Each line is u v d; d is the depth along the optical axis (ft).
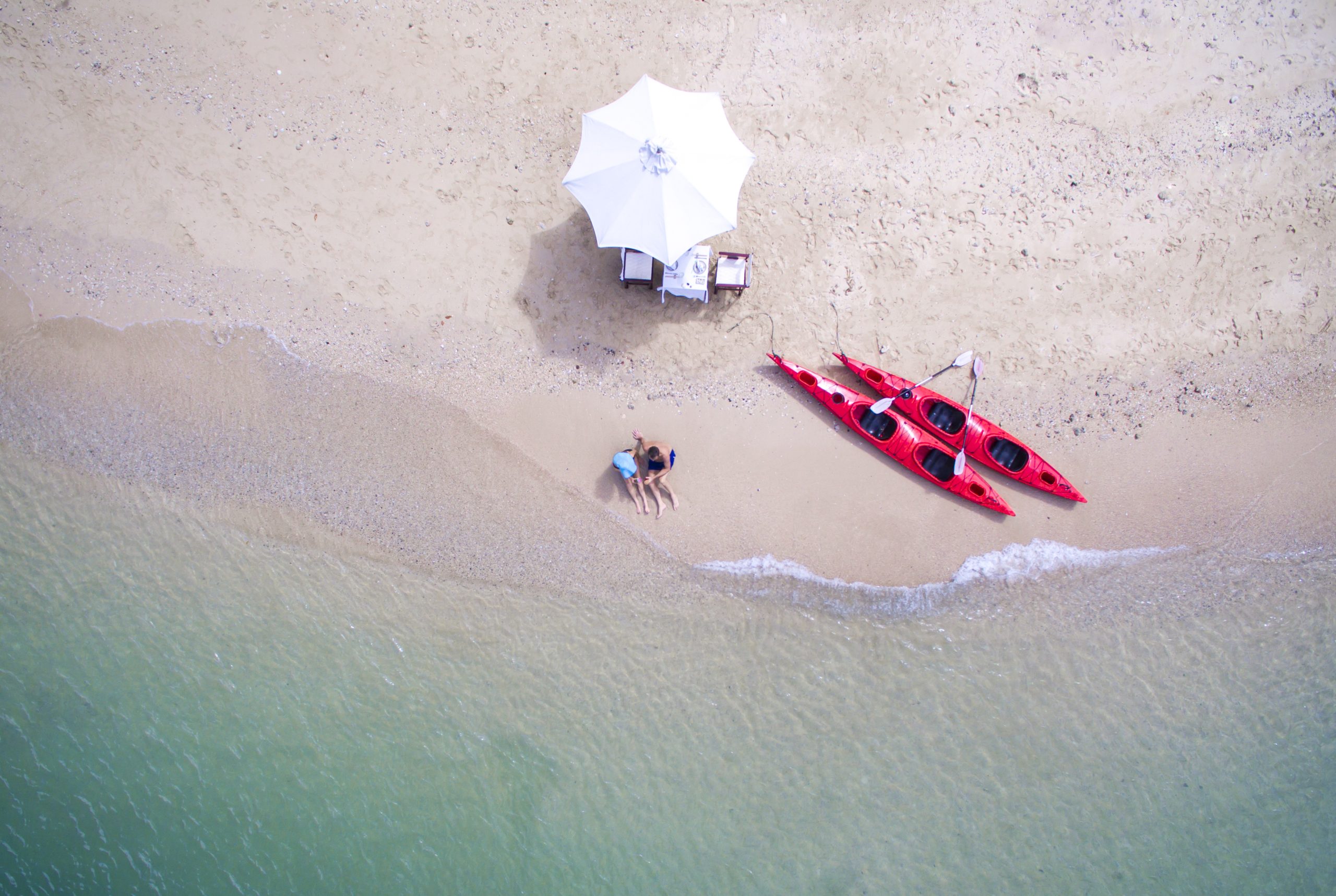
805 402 34.32
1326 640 33.40
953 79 34.35
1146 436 34.06
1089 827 33.22
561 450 34.68
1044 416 34.19
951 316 34.24
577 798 33.94
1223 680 33.53
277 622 34.65
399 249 34.94
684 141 29.96
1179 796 33.27
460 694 34.30
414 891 33.65
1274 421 33.86
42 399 35.14
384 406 34.88
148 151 35.14
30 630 34.88
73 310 35.19
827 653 34.04
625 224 30.35
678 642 34.24
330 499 34.78
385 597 34.55
